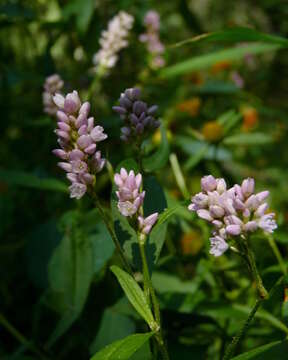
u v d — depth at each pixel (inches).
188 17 21.7
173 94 18.6
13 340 12.8
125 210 7.3
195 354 10.2
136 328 10.4
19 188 15.7
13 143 17.6
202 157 15.6
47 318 12.7
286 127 23.0
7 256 14.3
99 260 10.5
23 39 19.9
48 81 12.8
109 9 20.4
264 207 6.9
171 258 11.7
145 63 17.9
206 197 7.0
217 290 11.3
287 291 8.5
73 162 7.3
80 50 18.5
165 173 16.8
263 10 27.4
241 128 17.1
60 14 17.2
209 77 22.5
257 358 8.7
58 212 15.4
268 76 27.5
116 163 15.1
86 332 11.4
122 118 9.0
